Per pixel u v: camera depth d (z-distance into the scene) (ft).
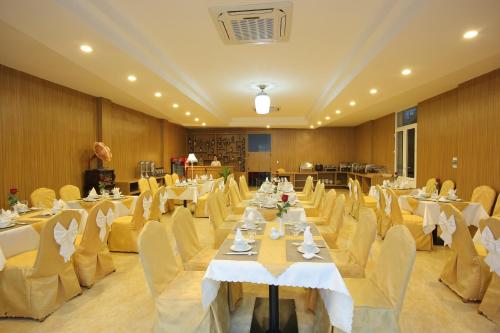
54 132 16.88
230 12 9.22
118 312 8.79
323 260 6.57
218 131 40.37
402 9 9.14
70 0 8.25
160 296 6.75
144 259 6.69
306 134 40.09
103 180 19.30
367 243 8.14
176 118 30.27
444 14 8.32
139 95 18.72
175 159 32.73
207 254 9.10
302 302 9.23
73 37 9.83
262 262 6.46
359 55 13.15
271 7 8.98
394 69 13.19
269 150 40.37
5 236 8.94
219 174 32.07
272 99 23.90
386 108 25.05
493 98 14.71
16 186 14.46
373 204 19.38
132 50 11.75
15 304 8.38
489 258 7.99
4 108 13.82
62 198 15.05
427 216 13.51
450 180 18.38
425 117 21.74
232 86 19.56
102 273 11.10
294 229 9.11
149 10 9.61
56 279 8.85
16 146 14.46
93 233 10.38
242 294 9.64
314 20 10.32
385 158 29.37
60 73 14.89
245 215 11.87
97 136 20.58
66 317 8.54
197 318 6.56
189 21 10.40
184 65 15.23
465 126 16.88
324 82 18.51
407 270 6.12
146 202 13.97
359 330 6.23
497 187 14.51
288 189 18.67
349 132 39.70
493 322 8.11
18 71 14.49
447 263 10.36
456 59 11.94
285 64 15.02
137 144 26.14
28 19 8.60
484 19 8.60
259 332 7.73
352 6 9.37
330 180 39.45
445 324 8.06
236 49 13.01
